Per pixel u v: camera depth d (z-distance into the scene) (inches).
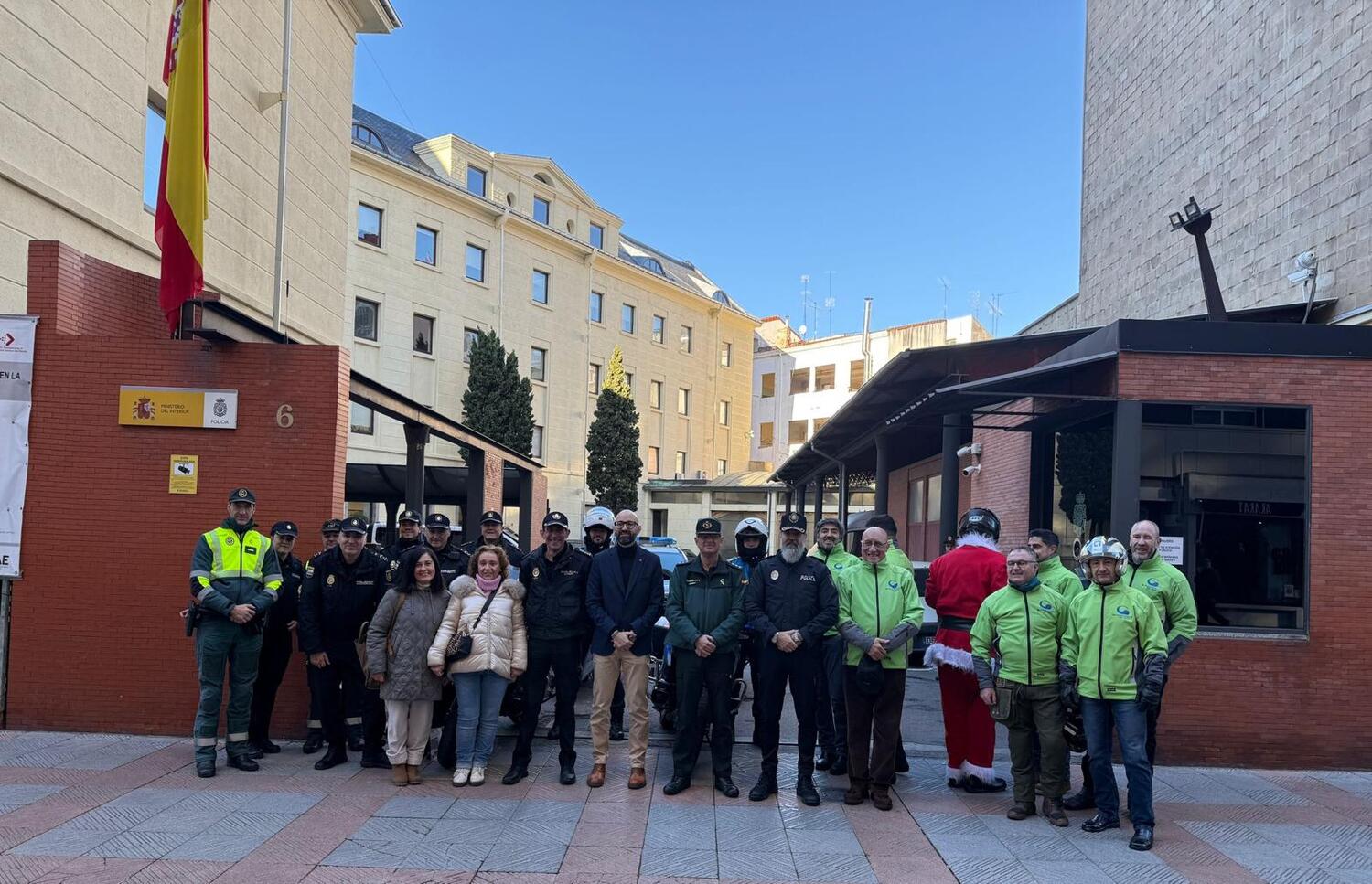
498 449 629.6
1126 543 305.1
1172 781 283.0
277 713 304.7
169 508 306.7
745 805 248.1
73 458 306.8
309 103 637.9
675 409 1914.4
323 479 307.4
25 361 307.1
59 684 303.0
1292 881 203.3
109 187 443.2
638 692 261.1
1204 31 557.3
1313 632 300.2
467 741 258.2
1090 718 235.5
